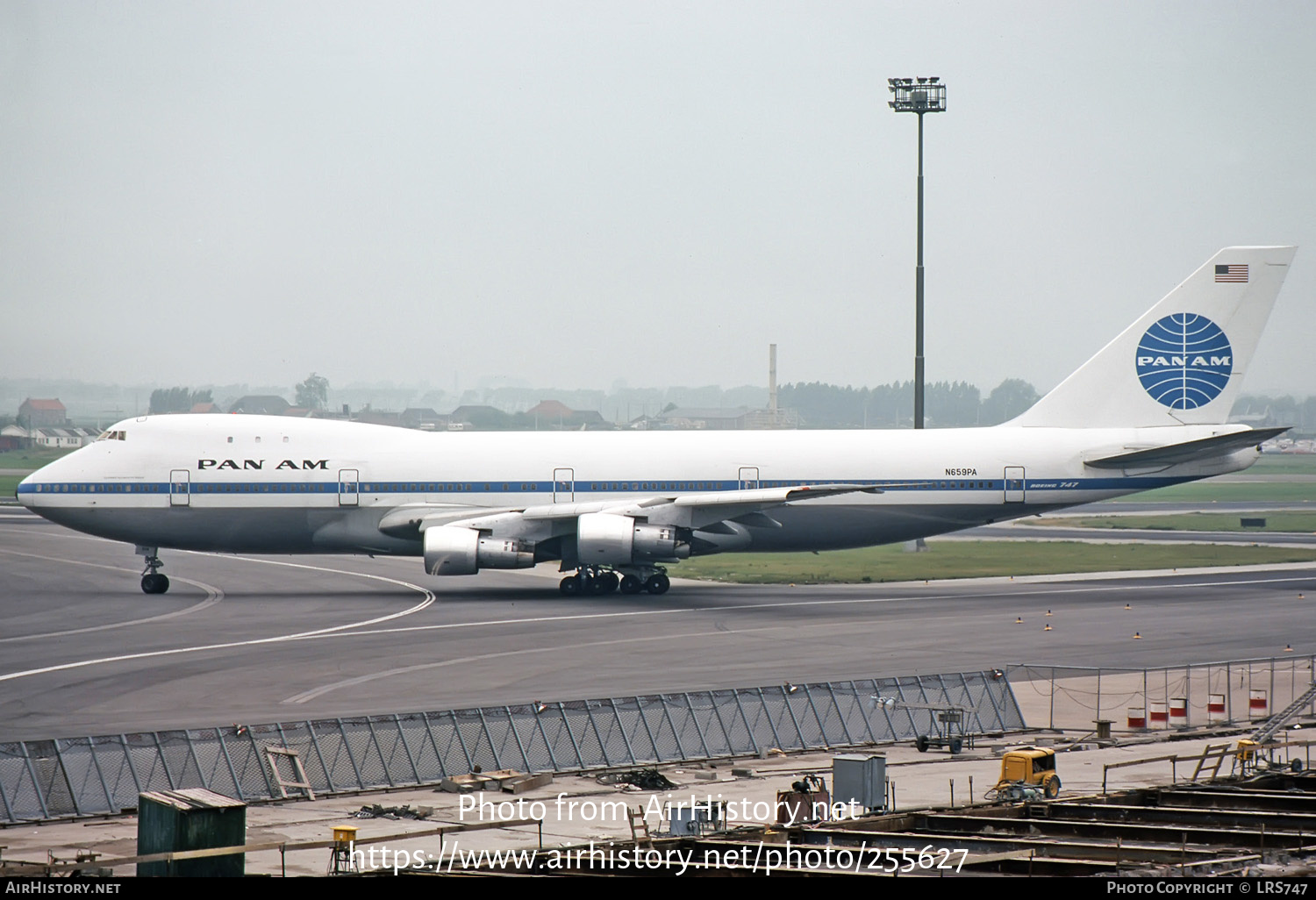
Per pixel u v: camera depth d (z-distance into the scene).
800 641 189.62
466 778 116.31
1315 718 145.62
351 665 168.00
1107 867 76.75
